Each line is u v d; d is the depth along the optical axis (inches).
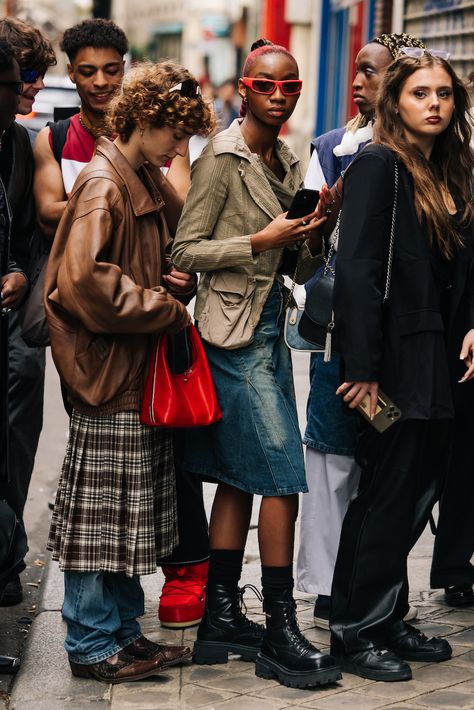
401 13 594.2
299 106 1060.5
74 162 212.4
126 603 186.2
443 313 182.1
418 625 204.1
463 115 183.3
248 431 182.7
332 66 913.5
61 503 181.9
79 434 179.6
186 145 179.9
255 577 231.3
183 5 1978.3
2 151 206.8
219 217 185.3
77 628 183.0
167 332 176.1
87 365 176.6
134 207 177.8
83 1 1510.8
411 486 181.3
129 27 2304.4
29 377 225.3
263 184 184.4
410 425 179.0
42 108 529.7
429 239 176.7
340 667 180.4
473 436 196.5
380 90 181.9
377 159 176.2
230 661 191.3
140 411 178.4
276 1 1044.5
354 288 173.8
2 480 191.6
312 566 205.6
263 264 185.9
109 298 170.9
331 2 920.3
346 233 176.1
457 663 186.9
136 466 177.9
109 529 178.2
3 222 188.9
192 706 172.7
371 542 181.9
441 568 205.2
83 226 173.6
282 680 179.3
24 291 196.4
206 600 191.5
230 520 190.9
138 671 182.2
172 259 186.1
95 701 176.1
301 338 188.1
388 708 169.8
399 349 176.9
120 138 180.5
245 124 188.1
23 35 209.8
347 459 204.1
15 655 201.6
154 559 179.2
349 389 177.2
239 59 1726.1
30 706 174.7
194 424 177.9
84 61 210.5
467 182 184.4
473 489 201.6
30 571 248.2
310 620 208.8
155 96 173.8
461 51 506.0
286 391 190.9
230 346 183.0
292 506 184.2
